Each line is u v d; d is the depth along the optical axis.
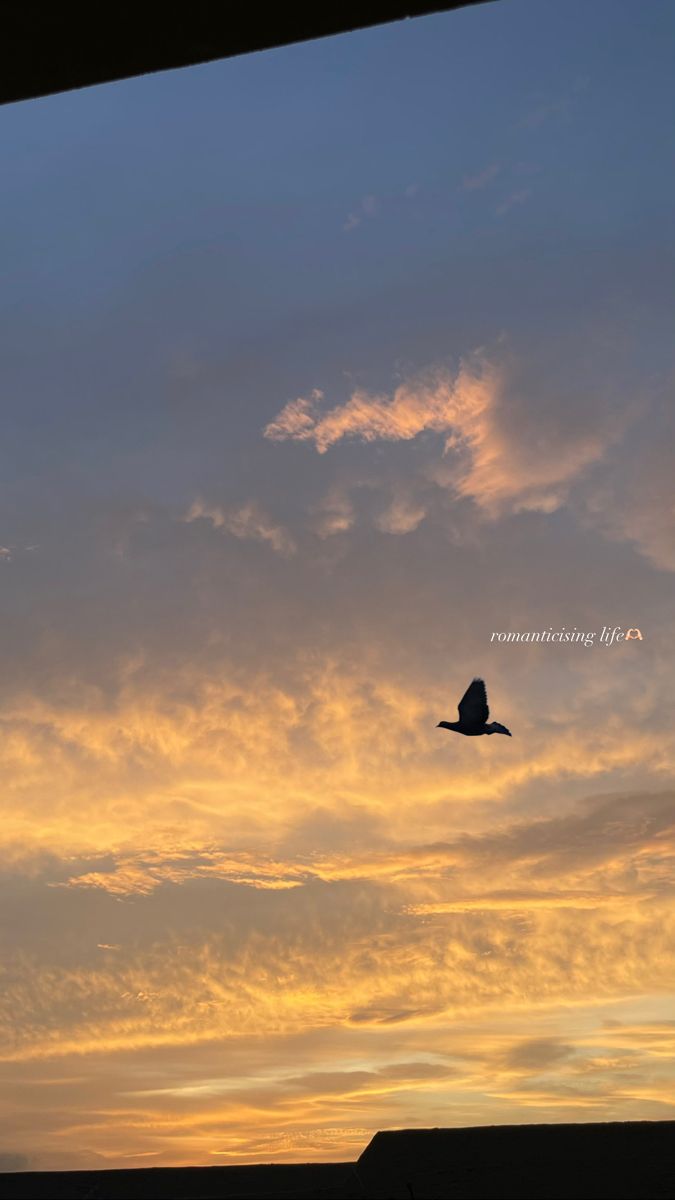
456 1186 3.82
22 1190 4.18
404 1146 4.23
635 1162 3.84
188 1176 4.23
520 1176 3.83
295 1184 4.12
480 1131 4.27
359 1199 3.88
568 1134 4.14
